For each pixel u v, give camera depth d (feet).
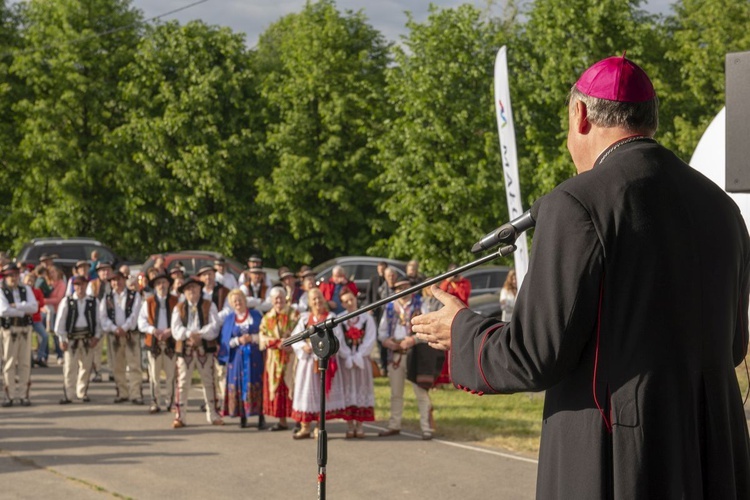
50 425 40.98
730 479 6.91
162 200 125.18
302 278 55.01
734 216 7.43
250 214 129.39
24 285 47.34
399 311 38.50
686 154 103.60
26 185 125.80
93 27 130.82
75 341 47.80
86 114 128.98
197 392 51.65
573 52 101.45
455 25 105.91
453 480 30.01
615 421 6.71
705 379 6.93
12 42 132.98
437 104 104.73
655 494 6.63
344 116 122.83
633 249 6.74
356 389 37.47
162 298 44.91
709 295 6.97
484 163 103.09
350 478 30.40
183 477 30.48
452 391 51.49
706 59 109.70
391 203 108.37
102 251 100.83
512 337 6.98
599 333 6.77
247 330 39.88
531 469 31.63
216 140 125.70
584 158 7.66
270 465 32.48
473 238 102.27
